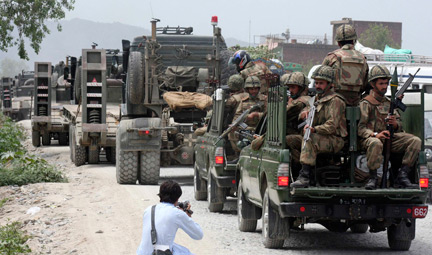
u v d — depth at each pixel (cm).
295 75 1537
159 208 999
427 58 4084
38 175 2941
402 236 1512
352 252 1512
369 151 1395
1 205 2364
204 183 2442
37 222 2003
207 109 3047
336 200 1401
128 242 1680
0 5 5225
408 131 1518
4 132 3788
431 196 2433
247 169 1709
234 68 3134
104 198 2427
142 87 3139
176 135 3119
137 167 2877
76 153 3734
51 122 4944
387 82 1457
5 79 7994
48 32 5366
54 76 5378
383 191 1373
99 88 3409
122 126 2858
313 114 1406
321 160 1493
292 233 1792
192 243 1614
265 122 1677
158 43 3145
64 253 1605
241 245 1587
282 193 1398
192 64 3241
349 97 1510
